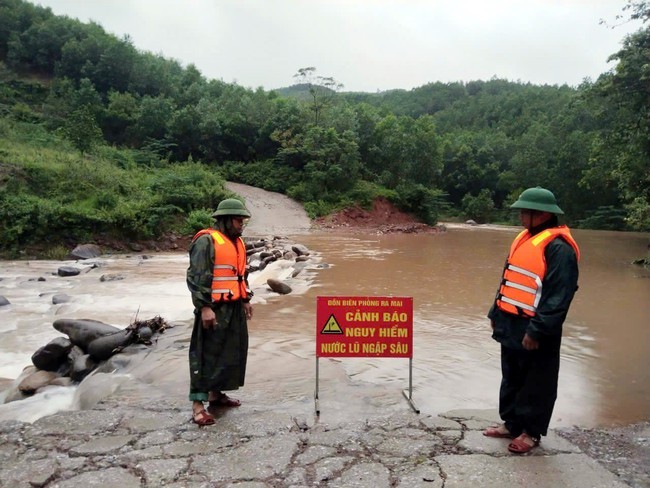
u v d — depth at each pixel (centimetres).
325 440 371
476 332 745
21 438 376
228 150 4872
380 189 4025
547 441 376
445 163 6269
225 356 417
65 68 6469
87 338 657
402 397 479
